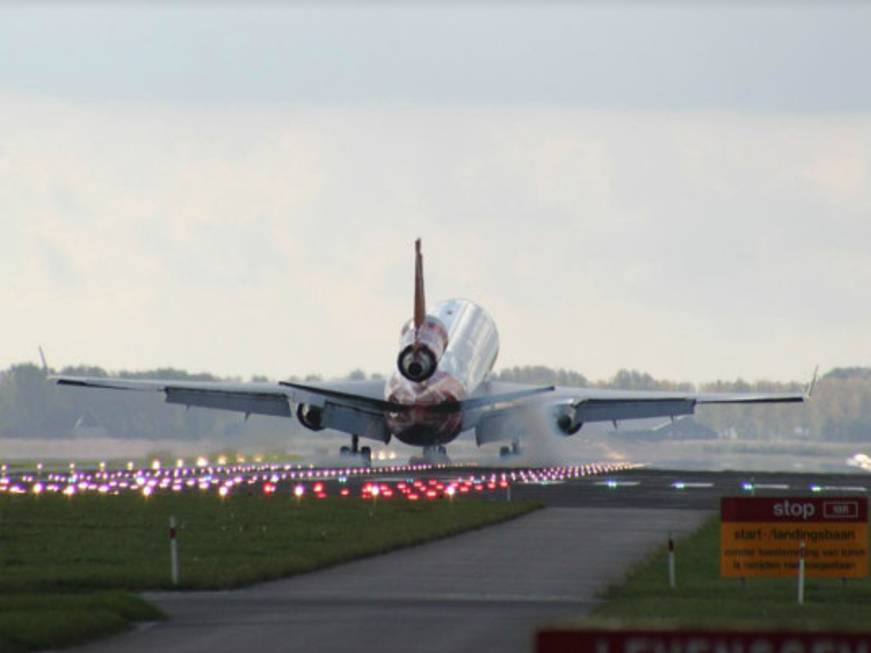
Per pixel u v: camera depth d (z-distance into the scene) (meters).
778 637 45.44
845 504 124.00
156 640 94.19
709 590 122.75
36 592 120.38
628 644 45.34
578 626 45.69
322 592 120.38
